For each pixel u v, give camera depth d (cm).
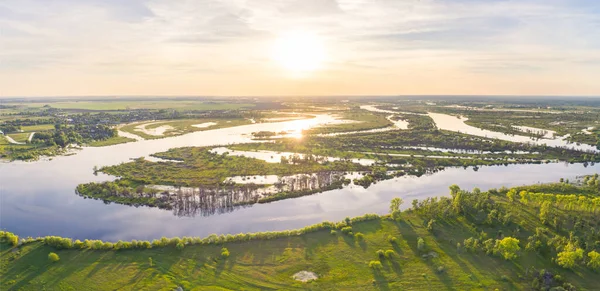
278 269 9650
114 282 8856
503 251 10106
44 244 10344
